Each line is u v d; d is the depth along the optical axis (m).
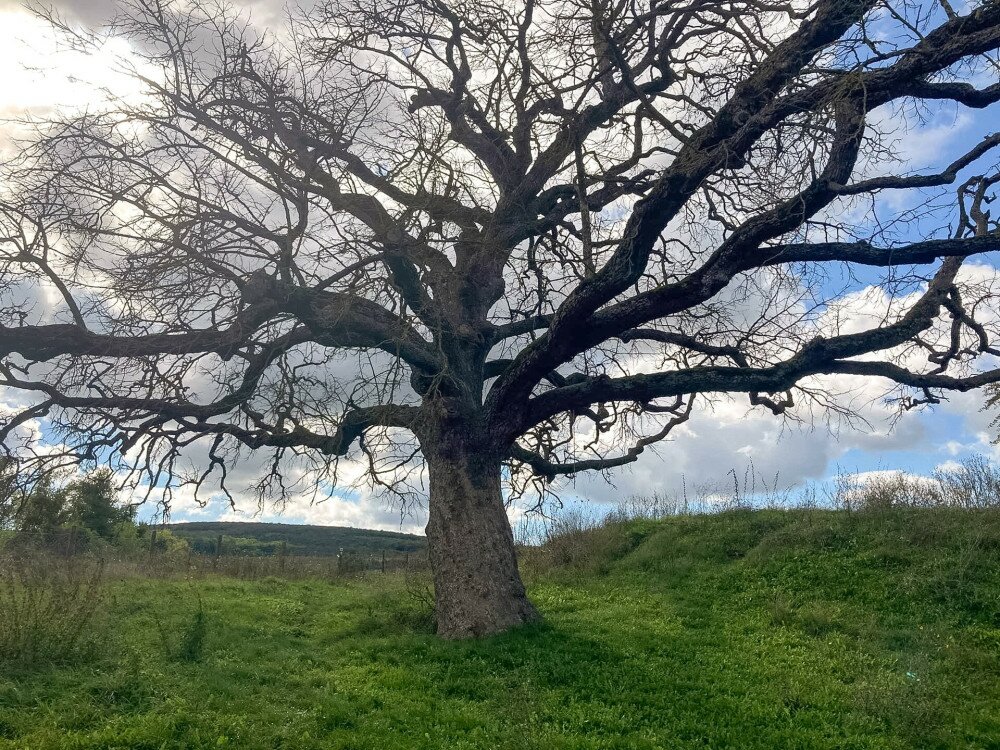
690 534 18.81
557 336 12.38
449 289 14.45
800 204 10.38
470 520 12.74
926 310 11.68
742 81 11.95
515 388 13.20
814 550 15.88
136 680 8.72
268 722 7.88
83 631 10.17
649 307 11.80
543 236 13.63
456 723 8.23
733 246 11.15
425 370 13.34
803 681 9.76
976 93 9.94
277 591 18.19
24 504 12.21
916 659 10.42
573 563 18.89
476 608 12.16
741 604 14.02
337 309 12.27
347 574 23.09
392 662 10.76
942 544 14.73
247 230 12.53
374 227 12.74
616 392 12.87
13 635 9.20
